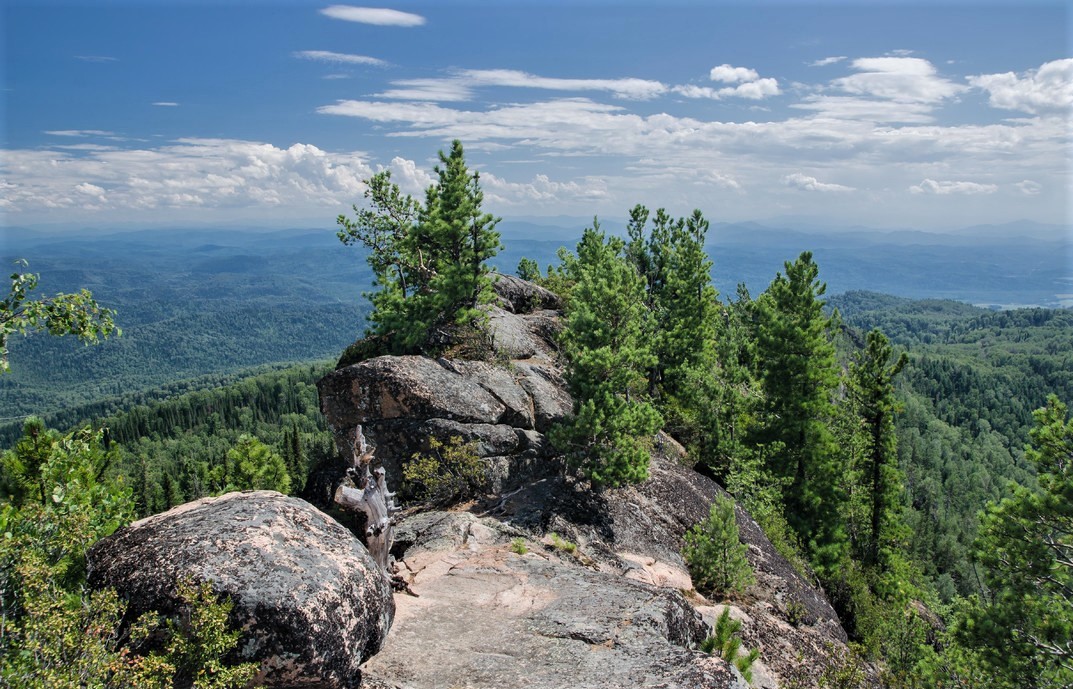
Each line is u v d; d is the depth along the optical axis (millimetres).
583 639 10367
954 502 114812
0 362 11125
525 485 20125
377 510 12234
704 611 16000
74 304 11633
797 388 32781
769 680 14531
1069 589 19172
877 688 17438
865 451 35469
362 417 21703
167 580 7781
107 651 6953
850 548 34656
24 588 6898
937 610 31984
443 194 27016
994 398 185500
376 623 9164
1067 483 18703
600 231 41594
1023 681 18625
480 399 22422
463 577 13195
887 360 34531
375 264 34969
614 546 17734
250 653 7582
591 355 19516
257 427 189375
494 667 9352
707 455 30922
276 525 8984
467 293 27344
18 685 6035
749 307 53969
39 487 12336
